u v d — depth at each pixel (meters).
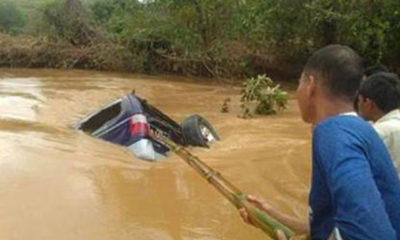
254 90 12.74
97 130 8.80
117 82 19.06
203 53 22.11
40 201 5.93
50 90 15.61
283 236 2.81
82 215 5.62
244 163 7.92
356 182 2.15
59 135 8.91
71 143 8.40
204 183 6.88
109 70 23.30
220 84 20.39
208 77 22.61
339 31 20.72
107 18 28.53
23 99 13.28
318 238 2.44
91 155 7.80
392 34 19.66
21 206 5.76
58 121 10.30
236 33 22.19
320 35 21.55
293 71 22.86
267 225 2.94
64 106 12.45
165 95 16.17
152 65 23.11
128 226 5.41
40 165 7.20
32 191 6.23
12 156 7.54
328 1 20.42
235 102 14.88
